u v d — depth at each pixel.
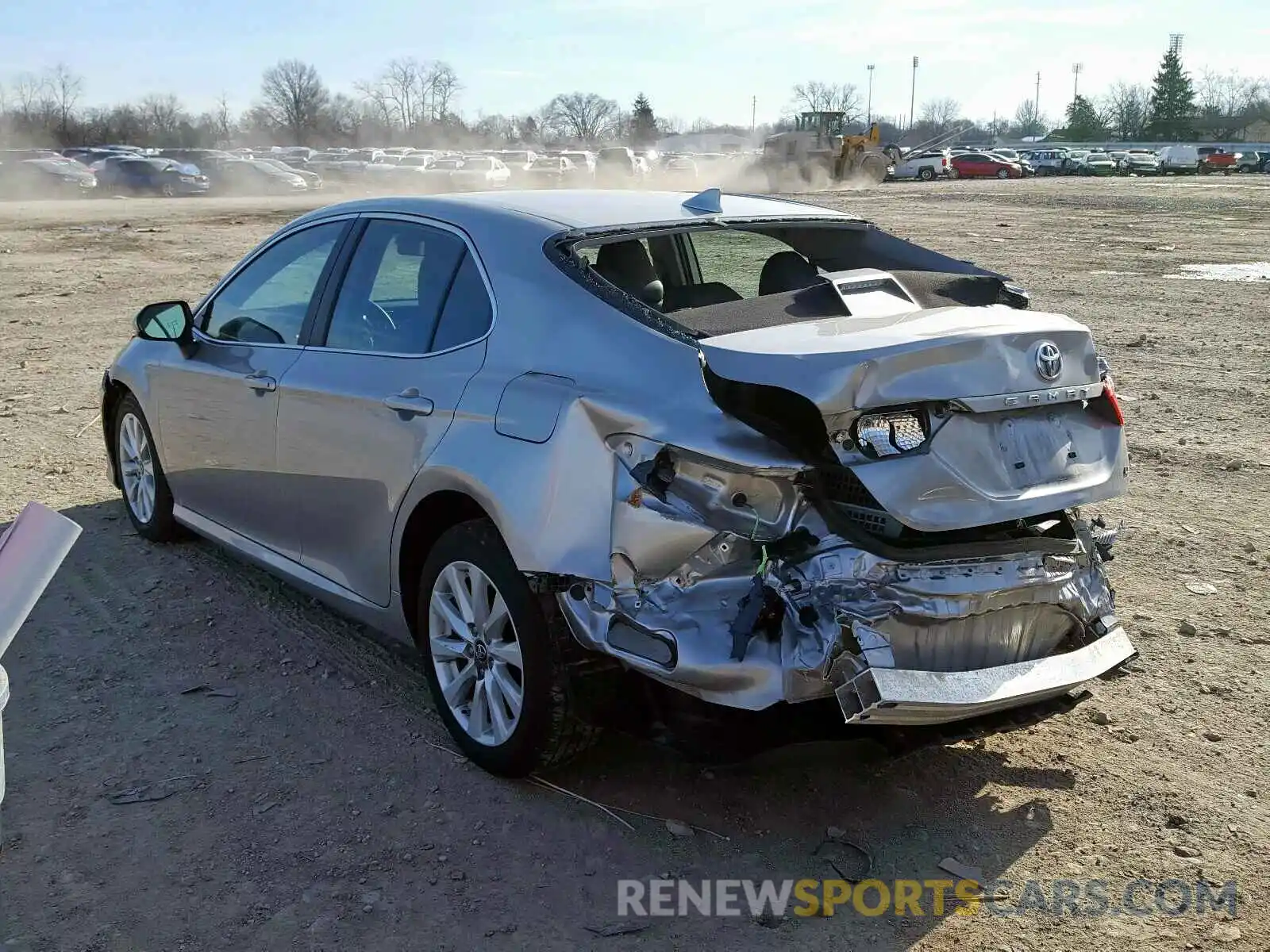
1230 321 12.57
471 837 3.42
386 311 4.21
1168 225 25.30
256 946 2.95
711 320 3.48
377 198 4.58
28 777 3.69
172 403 5.26
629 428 3.21
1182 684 4.46
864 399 3.07
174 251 20.19
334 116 116.31
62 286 15.63
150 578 5.35
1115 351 10.98
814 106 116.25
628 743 3.96
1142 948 2.99
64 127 93.69
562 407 3.36
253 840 3.39
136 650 4.62
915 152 62.03
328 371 4.28
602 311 3.50
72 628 4.80
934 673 3.14
